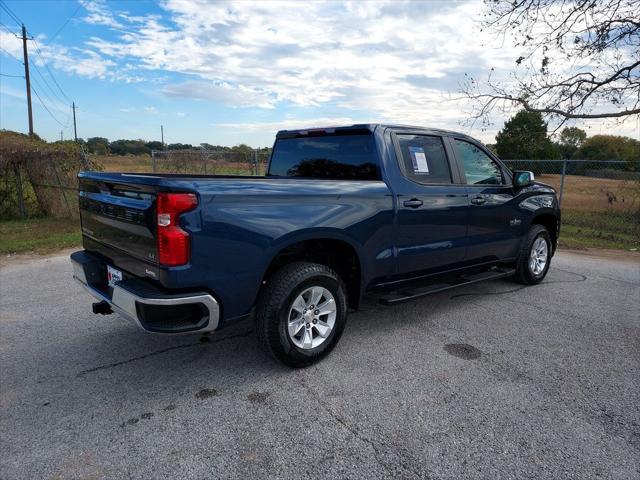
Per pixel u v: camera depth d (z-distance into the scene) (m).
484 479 2.29
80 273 3.60
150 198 2.78
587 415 2.86
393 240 3.93
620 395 3.11
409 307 5.00
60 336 4.12
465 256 4.73
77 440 2.60
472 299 5.32
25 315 4.69
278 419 2.80
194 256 2.75
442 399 3.04
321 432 2.67
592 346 3.95
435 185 4.29
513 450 2.51
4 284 5.91
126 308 2.88
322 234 3.37
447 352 3.80
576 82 9.53
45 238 9.23
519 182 5.07
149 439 2.61
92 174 3.61
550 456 2.46
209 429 2.70
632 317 4.71
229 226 2.88
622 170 11.10
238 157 15.70
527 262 5.66
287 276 3.25
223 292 2.92
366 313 4.79
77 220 11.93
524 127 10.81
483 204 4.80
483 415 2.85
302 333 3.44
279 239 3.12
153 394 3.10
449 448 2.53
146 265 2.88
